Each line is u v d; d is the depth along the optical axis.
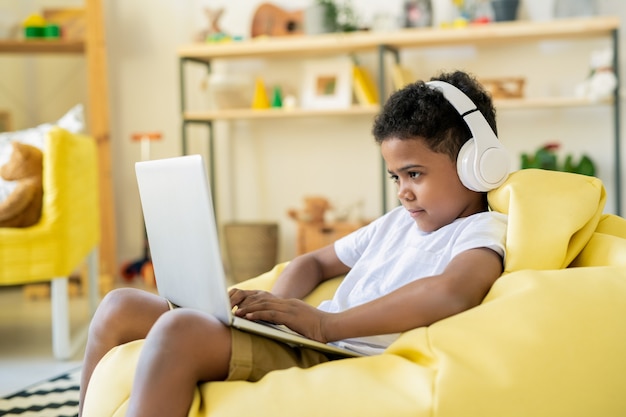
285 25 4.07
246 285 1.59
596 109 3.67
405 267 1.29
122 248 4.48
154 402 1.04
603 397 1.10
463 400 1.04
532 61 3.73
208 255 1.09
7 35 4.06
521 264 1.21
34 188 2.70
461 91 1.27
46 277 2.63
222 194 4.30
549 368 1.08
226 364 1.12
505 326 1.10
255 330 1.12
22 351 2.78
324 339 1.18
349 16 3.88
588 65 3.66
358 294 1.34
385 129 1.26
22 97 4.48
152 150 4.43
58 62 4.52
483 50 3.79
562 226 1.23
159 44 4.39
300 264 1.53
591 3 3.46
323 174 4.13
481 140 1.23
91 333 1.33
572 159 3.58
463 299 1.15
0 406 2.08
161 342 1.06
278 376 1.09
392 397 1.04
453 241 1.25
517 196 1.24
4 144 3.01
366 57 3.99
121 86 4.45
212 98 4.01
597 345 1.11
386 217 1.47
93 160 3.20
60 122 3.15
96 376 1.25
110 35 4.44
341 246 1.54
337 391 1.06
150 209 1.27
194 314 1.10
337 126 4.09
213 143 4.23
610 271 1.19
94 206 3.22
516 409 1.05
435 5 3.84
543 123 3.74
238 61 4.21
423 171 1.24
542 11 3.73
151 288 3.97
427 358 1.09
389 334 1.21
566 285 1.15
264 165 4.23
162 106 4.41
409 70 3.81
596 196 1.30
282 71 4.14
